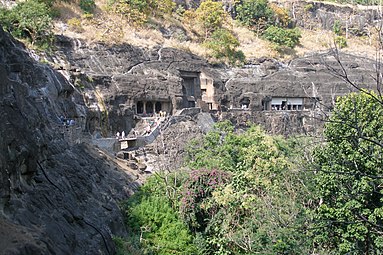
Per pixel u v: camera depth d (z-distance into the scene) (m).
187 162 33.44
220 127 39.25
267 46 74.56
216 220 23.95
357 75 61.31
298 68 67.31
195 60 59.28
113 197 24.88
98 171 26.52
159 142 41.31
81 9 58.97
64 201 18.11
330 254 19.09
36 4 46.78
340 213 18.34
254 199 22.81
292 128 55.56
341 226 18.83
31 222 14.12
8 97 16.81
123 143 40.16
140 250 20.86
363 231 17.52
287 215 21.28
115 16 61.88
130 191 27.41
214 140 32.81
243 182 24.77
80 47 50.03
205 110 54.59
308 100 62.28
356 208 17.80
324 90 61.31
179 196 25.77
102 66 49.41
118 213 22.98
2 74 16.64
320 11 89.19
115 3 63.25
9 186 13.85
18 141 15.66
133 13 62.66
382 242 17.00
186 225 24.66
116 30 55.97
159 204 24.91
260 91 60.53
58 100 32.44
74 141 28.20
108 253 18.27
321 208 19.16
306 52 76.56
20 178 15.74
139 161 36.12
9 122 15.48
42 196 16.61
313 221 16.47
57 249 13.70
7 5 50.09
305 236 19.55
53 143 22.52
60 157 22.23
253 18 83.81
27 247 11.52
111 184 26.38
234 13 85.81
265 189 23.81
